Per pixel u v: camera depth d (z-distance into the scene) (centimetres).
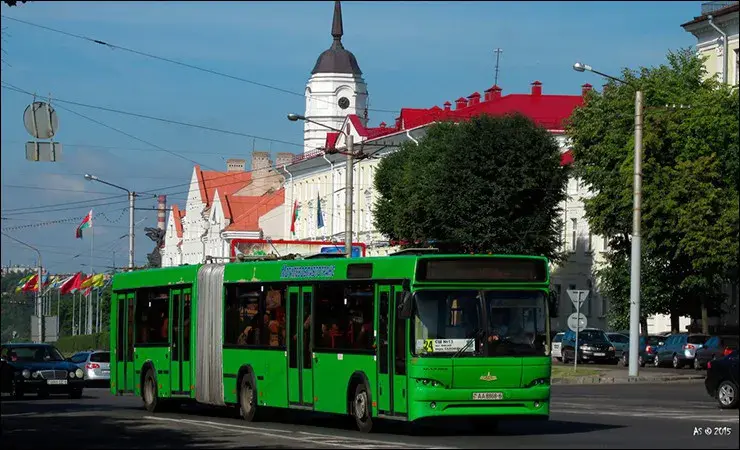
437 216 6600
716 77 6078
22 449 2083
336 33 11962
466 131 6612
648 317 6894
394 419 2252
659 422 2495
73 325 13150
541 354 2231
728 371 2930
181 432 2419
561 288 8625
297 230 10969
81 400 4131
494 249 6544
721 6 6975
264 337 2695
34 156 2944
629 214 5772
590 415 2758
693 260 5272
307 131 11944
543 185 6612
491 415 2197
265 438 2234
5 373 4144
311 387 2517
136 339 3272
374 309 2328
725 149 5369
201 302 2961
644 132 5469
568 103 9150
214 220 12462
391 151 8825
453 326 2205
